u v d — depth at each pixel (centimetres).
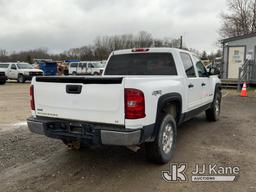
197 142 546
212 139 568
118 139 344
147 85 370
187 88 516
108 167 420
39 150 499
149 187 354
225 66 1833
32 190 347
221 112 893
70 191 344
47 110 412
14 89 1741
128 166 423
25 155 473
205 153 480
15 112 877
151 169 411
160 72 533
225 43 1820
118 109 350
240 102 1130
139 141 356
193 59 598
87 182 369
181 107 488
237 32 3434
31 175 393
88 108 371
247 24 3375
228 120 763
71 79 382
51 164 434
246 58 1684
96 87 362
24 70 2353
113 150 501
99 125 365
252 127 673
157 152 409
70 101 386
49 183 366
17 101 1145
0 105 1027
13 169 414
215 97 728
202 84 613
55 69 3244
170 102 452
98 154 480
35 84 421
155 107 383
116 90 349
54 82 398
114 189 348
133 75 562
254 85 1703
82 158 460
